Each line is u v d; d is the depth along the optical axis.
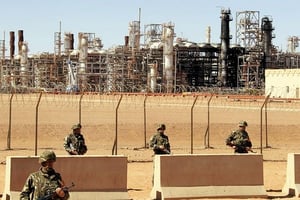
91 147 56.62
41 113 86.19
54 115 83.25
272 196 31.62
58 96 150.00
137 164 45.28
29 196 17.58
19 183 28.05
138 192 33.19
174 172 29.73
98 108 99.00
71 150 30.83
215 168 30.31
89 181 28.75
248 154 30.95
